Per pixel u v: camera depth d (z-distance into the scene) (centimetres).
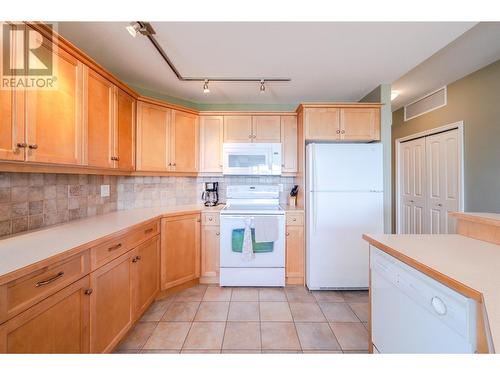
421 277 93
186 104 312
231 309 213
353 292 246
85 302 125
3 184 135
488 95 240
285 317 201
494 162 236
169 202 295
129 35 173
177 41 180
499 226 117
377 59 207
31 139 126
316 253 246
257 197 301
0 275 82
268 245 255
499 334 55
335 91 280
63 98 147
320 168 244
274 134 291
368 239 135
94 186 215
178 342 170
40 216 160
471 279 78
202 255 264
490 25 178
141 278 190
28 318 93
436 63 238
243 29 166
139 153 238
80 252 121
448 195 295
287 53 198
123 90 215
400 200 389
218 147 290
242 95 293
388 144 260
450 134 290
